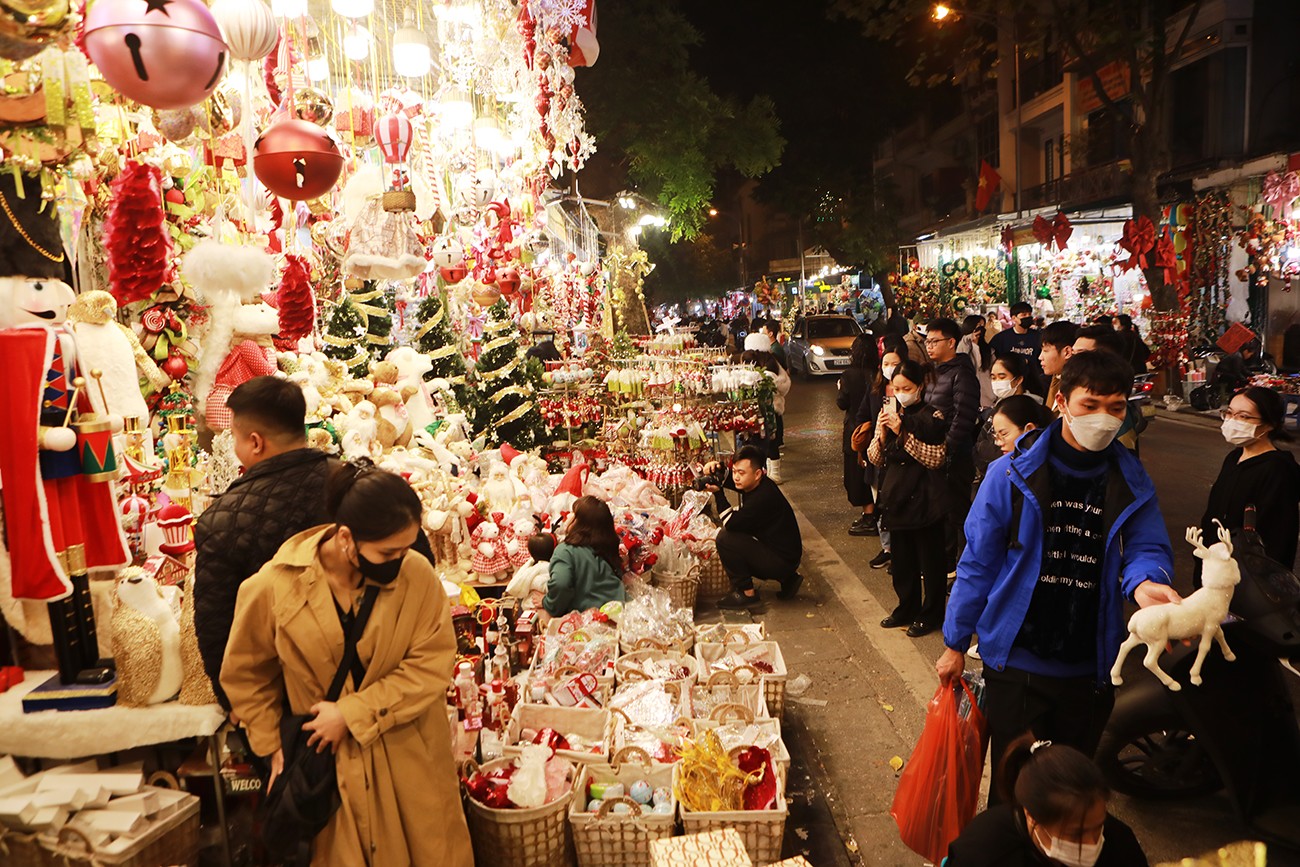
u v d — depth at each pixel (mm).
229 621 2832
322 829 2611
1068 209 18453
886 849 3643
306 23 4914
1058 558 2930
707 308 61531
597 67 18328
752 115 21812
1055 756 2242
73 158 3152
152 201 3623
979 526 3039
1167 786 3887
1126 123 15359
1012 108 31000
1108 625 2906
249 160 3809
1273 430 4348
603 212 20188
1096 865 2281
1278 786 3373
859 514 9250
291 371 5434
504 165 8086
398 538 2508
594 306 16531
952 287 24781
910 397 5648
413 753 2748
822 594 6789
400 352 6953
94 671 3283
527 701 4172
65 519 3244
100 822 2973
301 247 5836
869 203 29500
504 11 6879
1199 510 8398
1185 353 14938
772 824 3260
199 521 2869
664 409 9523
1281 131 18594
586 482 7324
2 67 2855
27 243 3332
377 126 5211
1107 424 2775
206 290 3992
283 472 2916
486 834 3254
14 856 2973
